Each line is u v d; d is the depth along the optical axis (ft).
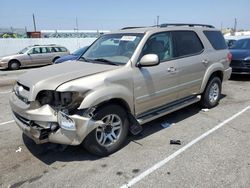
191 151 13.30
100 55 15.39
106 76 12.32
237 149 13.43
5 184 10.87
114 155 13.05
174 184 10.61
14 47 79.00
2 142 14.83
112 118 12.91
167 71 15.28
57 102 11.37
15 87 13.66
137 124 13.88
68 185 10.72
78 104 11.43
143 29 15.55
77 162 12.47
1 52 77.36
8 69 56.18
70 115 11.34
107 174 11.43
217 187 10.36
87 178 11.17
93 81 11.84
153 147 13.82
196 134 15.46
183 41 17.04
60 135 11.39
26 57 57.06
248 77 33.96
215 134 15.40
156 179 10.98
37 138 11.37
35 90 11.57
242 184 10.52
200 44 18.44
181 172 11.43
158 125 16.90
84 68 13.25
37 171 11.78
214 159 12.45
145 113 14.93
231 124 16.98
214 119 17.94
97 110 12.09
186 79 16.96
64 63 15.23
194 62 17.38
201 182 10.69
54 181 11.00
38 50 59.11
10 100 13.55
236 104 21.50
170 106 16.38
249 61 30.37
